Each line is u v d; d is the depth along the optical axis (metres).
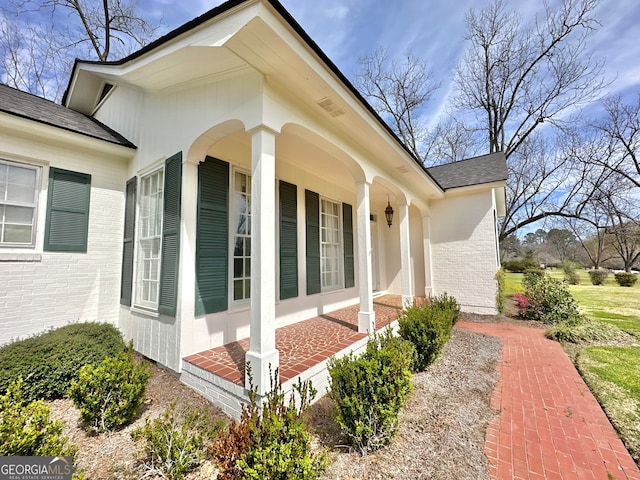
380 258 9.52
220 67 3.04
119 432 2.57
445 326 4.33
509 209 16.78
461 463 2.24
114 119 5.77
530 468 2.20
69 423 2.72
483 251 7.93
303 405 2.13
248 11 2.24
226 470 1.75
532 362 4.41
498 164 8.89
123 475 2.07
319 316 5.88
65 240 4.43
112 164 5.02
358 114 3.65
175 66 3.19
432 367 4.16
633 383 3.63
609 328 5.81
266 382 2.63
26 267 4.05
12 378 2.92
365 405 2.38
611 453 2.38
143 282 4.41
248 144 4.50
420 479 2.07
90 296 4.64
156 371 3.72
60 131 4.20
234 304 4.21
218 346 3.84
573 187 15.25
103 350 3.64
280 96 3.05
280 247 5.00
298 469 1.75
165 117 4.16
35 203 4.20
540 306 7.18
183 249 3.54
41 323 4.15
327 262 6.61
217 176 4.01
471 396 3.32
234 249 4.29
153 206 4.39
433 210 8.64
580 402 3.20
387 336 3.51
